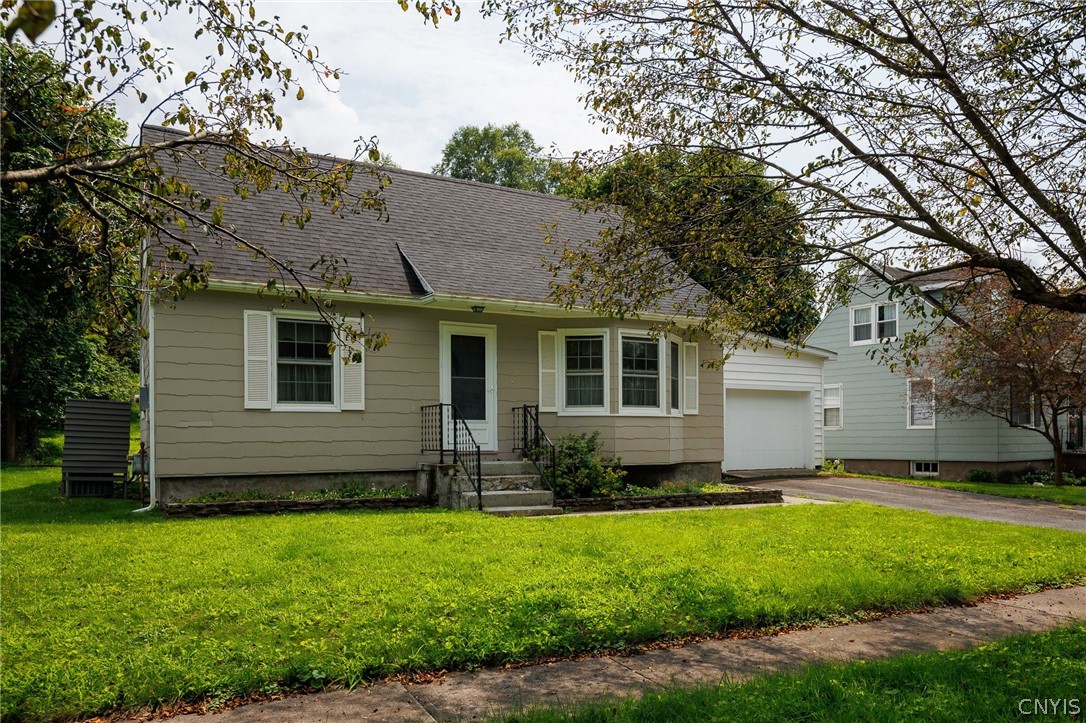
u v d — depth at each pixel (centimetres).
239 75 559
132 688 462
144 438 1497
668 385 1595
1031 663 541
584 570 775
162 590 675
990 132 697
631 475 1619
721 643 600
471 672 523
